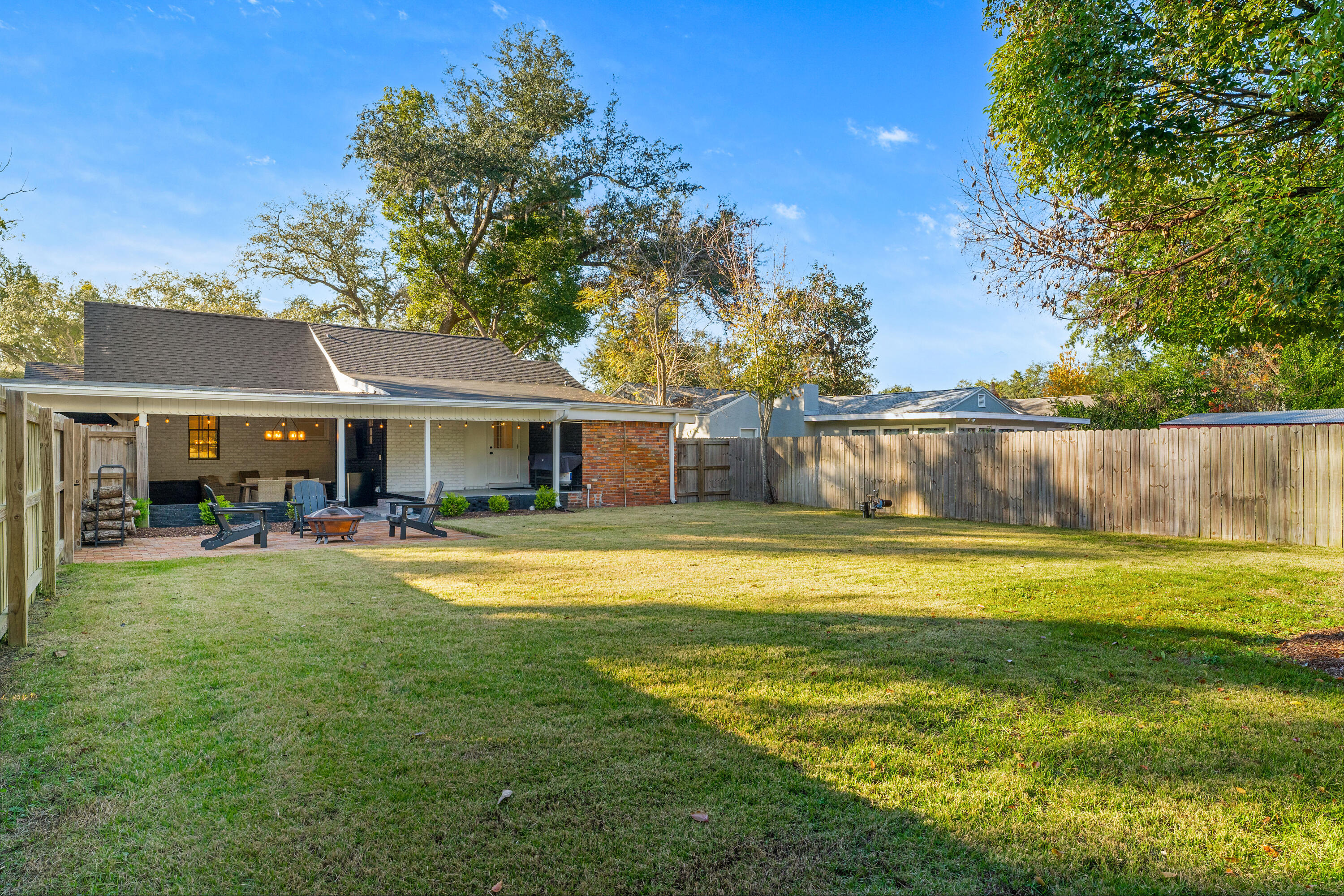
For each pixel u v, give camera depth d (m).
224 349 18.03
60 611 6.04
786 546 10.65
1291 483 11.14
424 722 3.60
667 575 7.98
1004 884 2.34
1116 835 2.62
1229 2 6.38
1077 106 6.94
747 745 3.35
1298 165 6.77
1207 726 3.63
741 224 26.19
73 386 11.78
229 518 13.52
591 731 3.50
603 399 21.03
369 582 7.54
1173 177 8.15
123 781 2.98
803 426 28.12
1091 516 13.34
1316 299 6.64
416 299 31.64
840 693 4.05
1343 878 2.35
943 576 8.00
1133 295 8.31
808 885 2.32
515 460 20.72
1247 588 7.26
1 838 2.55
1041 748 3.34
